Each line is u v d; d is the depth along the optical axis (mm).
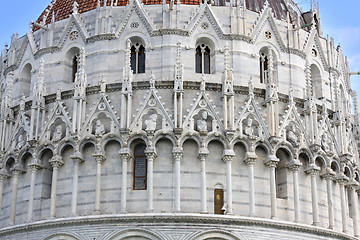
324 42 61188
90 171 50562
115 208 49156
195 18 54812
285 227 49000
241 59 54406
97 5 56094
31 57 58719
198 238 46969
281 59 56562
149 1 56312
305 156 53031
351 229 55906
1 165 54906
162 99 51156
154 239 46969
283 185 51906
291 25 58312
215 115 50656
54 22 58156
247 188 50125
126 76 51406
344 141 56188
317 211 51469
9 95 56656
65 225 48781
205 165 49781
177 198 48406
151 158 49281
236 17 55688
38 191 52031
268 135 51312
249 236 47719
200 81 51469
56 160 51156
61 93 53469
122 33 54844
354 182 56500
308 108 53906
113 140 50469
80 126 51188
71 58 56906
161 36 54062
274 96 52062
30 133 52781
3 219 53844
